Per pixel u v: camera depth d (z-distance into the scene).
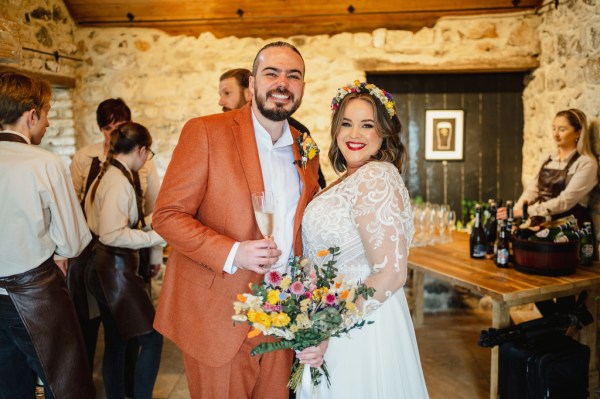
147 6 4.54
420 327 4.05
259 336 1.79
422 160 4.95
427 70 4.64
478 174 4.95
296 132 2.01
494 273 2.82
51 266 2.12
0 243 1.98
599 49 3.38
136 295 2.59
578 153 3.36
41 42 4.18
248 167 1.73
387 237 1.68
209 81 4.76
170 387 3.13
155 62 4.77
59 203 2.07
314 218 1.84
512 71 4.76
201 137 1.71
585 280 2.63
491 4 4.45
